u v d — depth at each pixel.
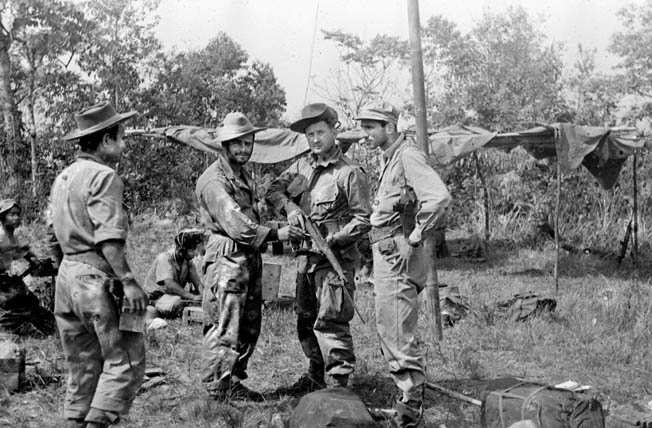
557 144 12.04
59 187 4.41
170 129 13.33
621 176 17.89
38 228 15.30
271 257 14.05
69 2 20.67
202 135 13.23
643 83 21.39
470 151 12.41
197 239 8.71
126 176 20.69
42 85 21.27
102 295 4.27
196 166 21.52
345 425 4.55
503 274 13.30
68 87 21.48
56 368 6.24
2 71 19.39
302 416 4.68
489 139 12.37
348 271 5.53
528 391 4.72
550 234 17.52
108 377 4.28
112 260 4.22
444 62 22.27
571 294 10.40
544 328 8.14
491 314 8.57
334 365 5.48
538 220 17.70
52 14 20.28
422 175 4.77
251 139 5.47
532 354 7.21
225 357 5.39
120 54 21.94
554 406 4.54
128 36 22.19
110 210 4.27
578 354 7.22
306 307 5.78
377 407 5.55
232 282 5.39
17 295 7.40
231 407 5.37
